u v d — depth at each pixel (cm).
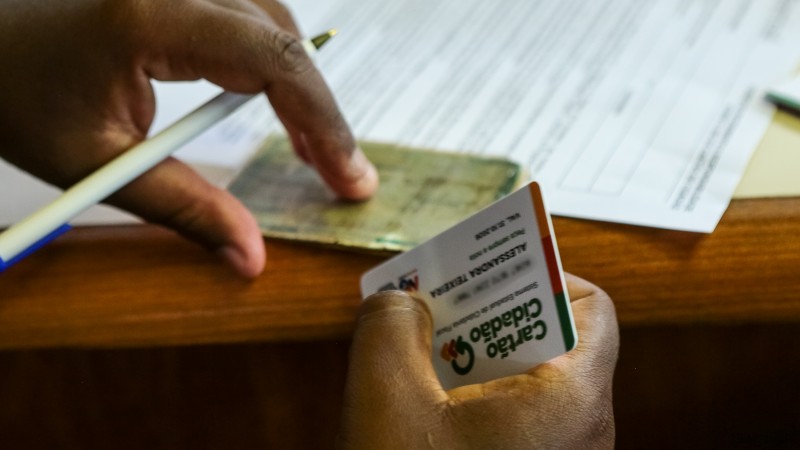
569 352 37
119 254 48
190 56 44
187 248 47
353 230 46
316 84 44
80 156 44
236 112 58
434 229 46
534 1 64
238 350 44
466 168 49
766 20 57
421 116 55
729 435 47
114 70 43
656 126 50
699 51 55
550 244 35
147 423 48
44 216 41
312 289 44
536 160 49
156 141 43
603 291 40
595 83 54
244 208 46
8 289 47
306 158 52
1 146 46
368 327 37
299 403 46
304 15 67
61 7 44
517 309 37
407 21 65
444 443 34
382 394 35
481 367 38
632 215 44
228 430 48
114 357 45
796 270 40
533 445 34
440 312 39
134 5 43
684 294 41
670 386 44
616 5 62
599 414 37
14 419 48
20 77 43
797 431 46
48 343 45
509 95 55
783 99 49
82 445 50
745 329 41
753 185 45
